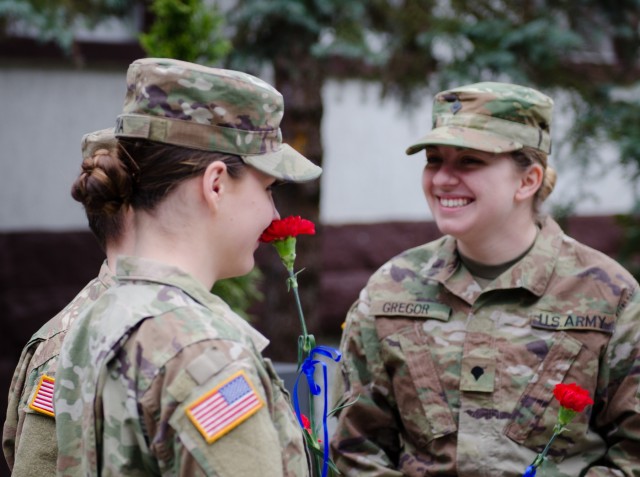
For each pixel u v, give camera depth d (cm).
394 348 350
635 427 324
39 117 945
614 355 330
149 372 220
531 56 756
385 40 805
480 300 345
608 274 340
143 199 240
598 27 802
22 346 938
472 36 760
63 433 244
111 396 226
